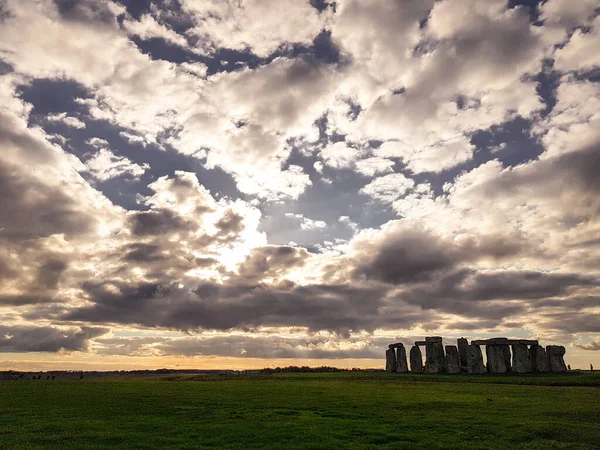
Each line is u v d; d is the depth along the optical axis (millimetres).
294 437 25922
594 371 73000
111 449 23438
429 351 78000
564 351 72625
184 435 26484
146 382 64812
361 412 34281
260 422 30188
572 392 46938
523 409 35562
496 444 24906
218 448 23672
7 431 27828
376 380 64688
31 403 39812
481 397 42688
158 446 24078
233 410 35469
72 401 40938
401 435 26531
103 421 30781
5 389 52688
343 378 68812
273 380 66938
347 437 26141
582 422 30469
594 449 24281
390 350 85062
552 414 33344
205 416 32750
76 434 26672
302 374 76875
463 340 80375
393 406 37156
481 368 72688
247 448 23672
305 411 34969
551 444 25062
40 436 26281
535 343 74625
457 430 28141
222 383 60844
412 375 71062
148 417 32375
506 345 74750
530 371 72562
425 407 36688
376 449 23562
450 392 47312
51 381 68000
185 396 44219
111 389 51906
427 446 24312
